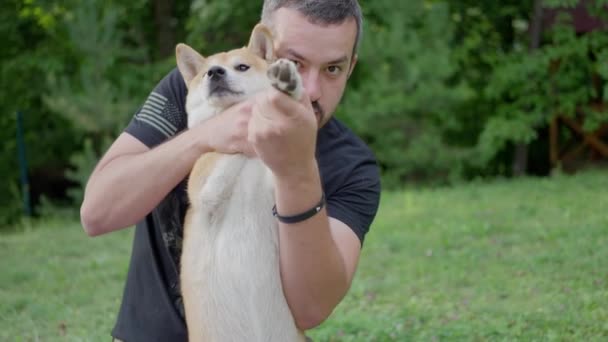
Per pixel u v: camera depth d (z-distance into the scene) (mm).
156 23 13242
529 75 12000
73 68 12570
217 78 2680
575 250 6172
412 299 5172
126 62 12617
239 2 11695
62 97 10219
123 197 2326
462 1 13055
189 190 2490
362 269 6172
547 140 13672
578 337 4137
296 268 2182
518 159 12352
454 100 11219
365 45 11477
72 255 7289
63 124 13016
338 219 2617
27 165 13062
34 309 5125
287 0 2650
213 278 2367
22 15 12773
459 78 12867
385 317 4727
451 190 10234
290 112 1748
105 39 10609
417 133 11477
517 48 13391
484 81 12984
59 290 5836
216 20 11797
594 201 8430
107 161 2520
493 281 5562
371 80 11766
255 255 2348
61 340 4363
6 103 12977
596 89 12352
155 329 2650
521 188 9797
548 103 11938
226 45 12688
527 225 7418
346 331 4508
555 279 5504
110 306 5207
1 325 4812
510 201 8852
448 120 11836
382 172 12102
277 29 2670
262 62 2789
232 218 2379
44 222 10742
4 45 13070
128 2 12305
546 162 13688
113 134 10742
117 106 10367
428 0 12875
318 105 2650
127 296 2793
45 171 13531
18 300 5383
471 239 7008
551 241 6691
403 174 11703
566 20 11930
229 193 2379
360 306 5102
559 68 11898
